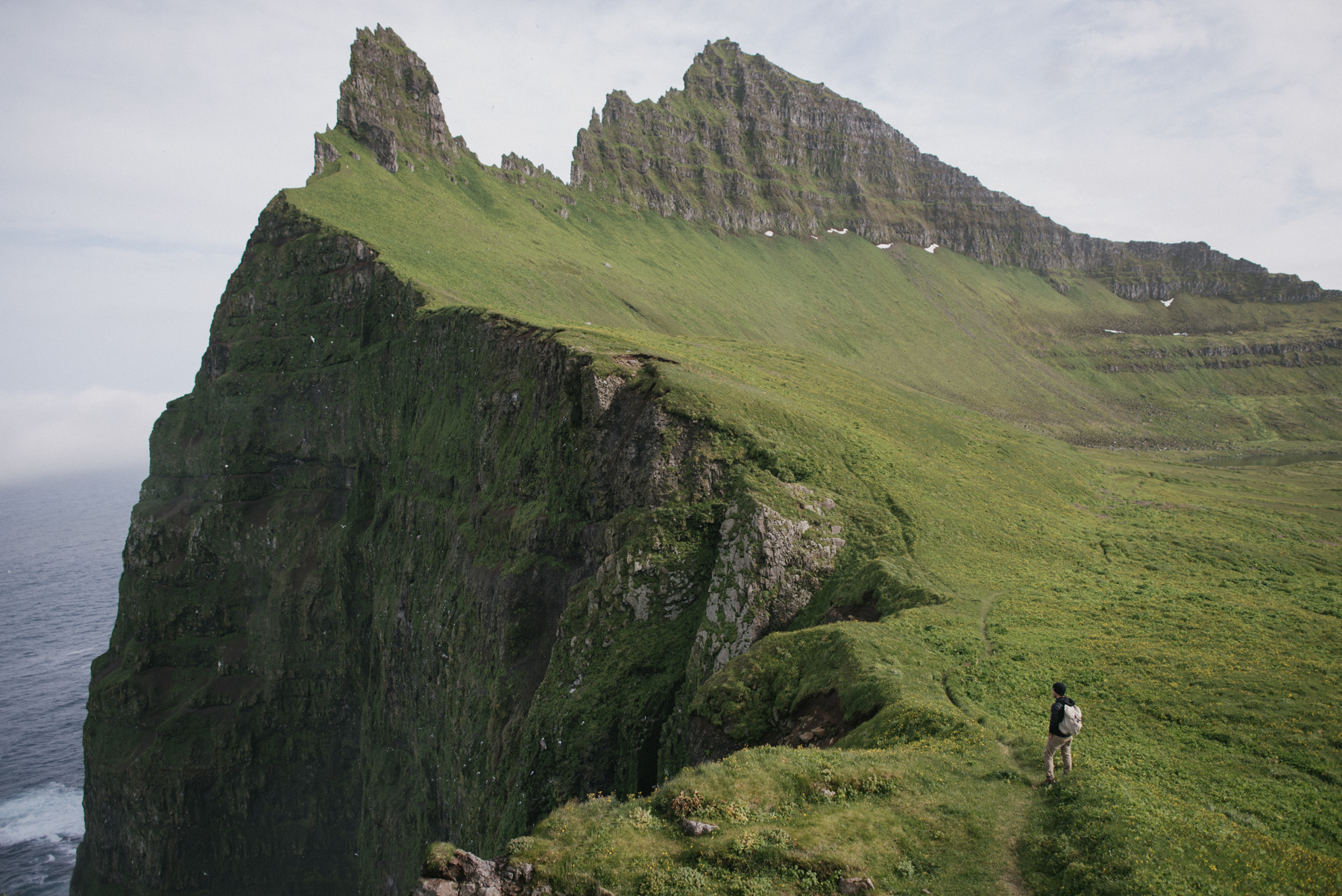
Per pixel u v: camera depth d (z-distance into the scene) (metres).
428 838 102.88
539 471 93.56
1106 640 43.44
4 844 142.50
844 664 41.81
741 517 64.88
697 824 23.78
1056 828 21.91
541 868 22.75
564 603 84.62
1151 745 29.59
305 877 135.50
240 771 136.25
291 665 140.50
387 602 126.06
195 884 133.25
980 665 40.03
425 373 130.12
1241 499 106.44
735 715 44.72
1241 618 46.94
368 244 157.00
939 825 22.91
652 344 114.75
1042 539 73.94
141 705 140.88
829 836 22.42
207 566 151.50
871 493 74.88
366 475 144.25
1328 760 26.84
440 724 102.31
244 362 161.62
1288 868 19.28
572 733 64.50
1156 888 17.77
